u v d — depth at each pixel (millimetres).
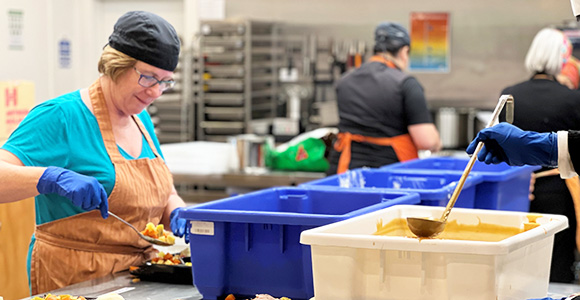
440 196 2480
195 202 5074
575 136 1914
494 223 2031
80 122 2344
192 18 7027
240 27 6012
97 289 2137
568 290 2201
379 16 6762
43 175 2139
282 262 1935
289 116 6875
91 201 2143
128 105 2371
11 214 3664
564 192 3578
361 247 1639
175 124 6312
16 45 6363
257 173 4781
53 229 2373
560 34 3555
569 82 4805
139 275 2240
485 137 1977
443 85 6777
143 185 2426
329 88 6871
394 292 1647
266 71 6641
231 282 1993
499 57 6652
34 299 1904
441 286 1613
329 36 6836
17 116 4297
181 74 6344
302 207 2385
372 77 4012
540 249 1821
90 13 7160
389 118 3965
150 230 2320
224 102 6145
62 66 6977
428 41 6738
